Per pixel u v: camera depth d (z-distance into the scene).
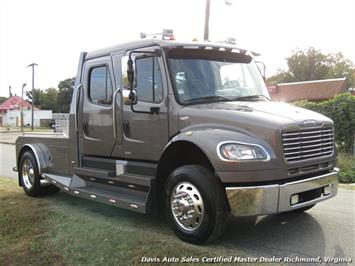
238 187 4.94
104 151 6.88
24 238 5.65
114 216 6.67
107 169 6.86
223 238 5.51
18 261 4.95
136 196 6.27
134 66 6.18
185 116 5.59
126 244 5.28
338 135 13.49
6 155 19.16
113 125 6.61
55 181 7.68
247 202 4.91
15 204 7.69
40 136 8.42
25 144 8.66
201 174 5.16
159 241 5.38
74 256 5.00
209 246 5.21
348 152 13.20
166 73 5.83
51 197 8.35
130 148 6.35
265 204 4.90
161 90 5.89
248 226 6.06
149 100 6.05
